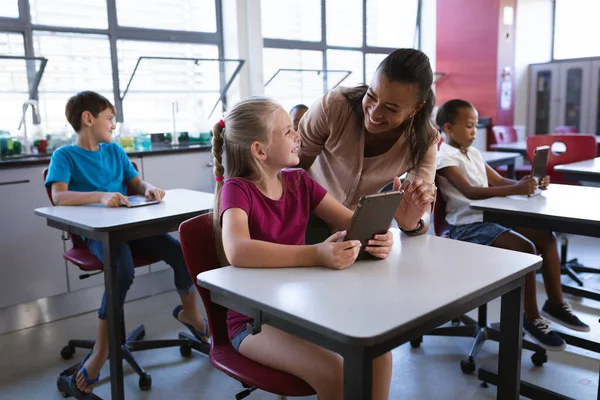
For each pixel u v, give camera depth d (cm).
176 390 215
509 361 140
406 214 150
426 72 137
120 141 338
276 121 136
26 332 279
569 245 407
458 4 608
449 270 123
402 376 221
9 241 276
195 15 411
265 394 211
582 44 658
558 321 234
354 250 124
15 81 317
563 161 380
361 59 548
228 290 111
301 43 486
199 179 350
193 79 401
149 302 318
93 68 361
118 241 191
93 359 203
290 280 116
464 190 237
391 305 101
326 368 119
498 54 588
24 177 278
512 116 625
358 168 164
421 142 155
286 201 144
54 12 342
